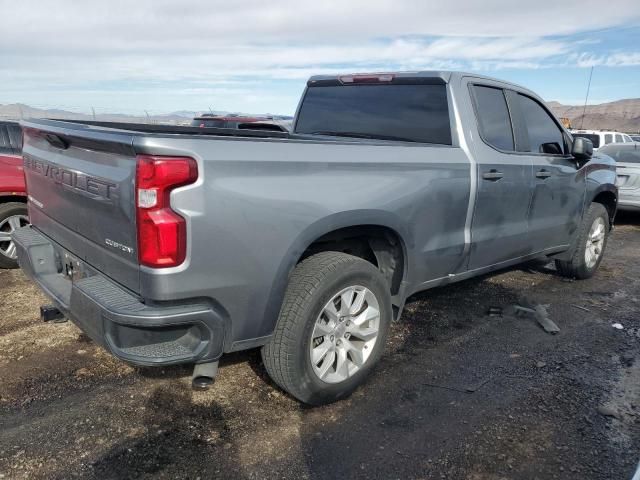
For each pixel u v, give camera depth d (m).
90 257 2.80
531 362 3.76
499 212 4.12
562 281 5.80
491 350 3.94
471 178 3.76
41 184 3.32
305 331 2.79
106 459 2.54
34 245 3.23
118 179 2.40
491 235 4.09
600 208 5.63
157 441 2.70
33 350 3.61
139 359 2.35
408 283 3.50
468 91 3.97
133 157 2.32
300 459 2.61
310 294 2.77
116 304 2.38
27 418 2.84
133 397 3.09
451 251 3.76
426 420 2.98
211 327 2.48
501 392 3.32
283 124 11.03
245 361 3.58
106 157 2.54
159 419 2.89
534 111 4.68
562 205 4.95
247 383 3.30
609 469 2.60
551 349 4.00
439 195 3.53
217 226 2.38
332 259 2.93
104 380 3.27
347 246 3.42
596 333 4.35
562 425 2.97
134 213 2.32
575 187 5.08
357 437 2.80
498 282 5.62
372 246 3.43
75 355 3.56
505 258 4.42
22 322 4.06
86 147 2.70
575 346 4.07
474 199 3.82
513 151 4.29
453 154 3.68
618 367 3.73
